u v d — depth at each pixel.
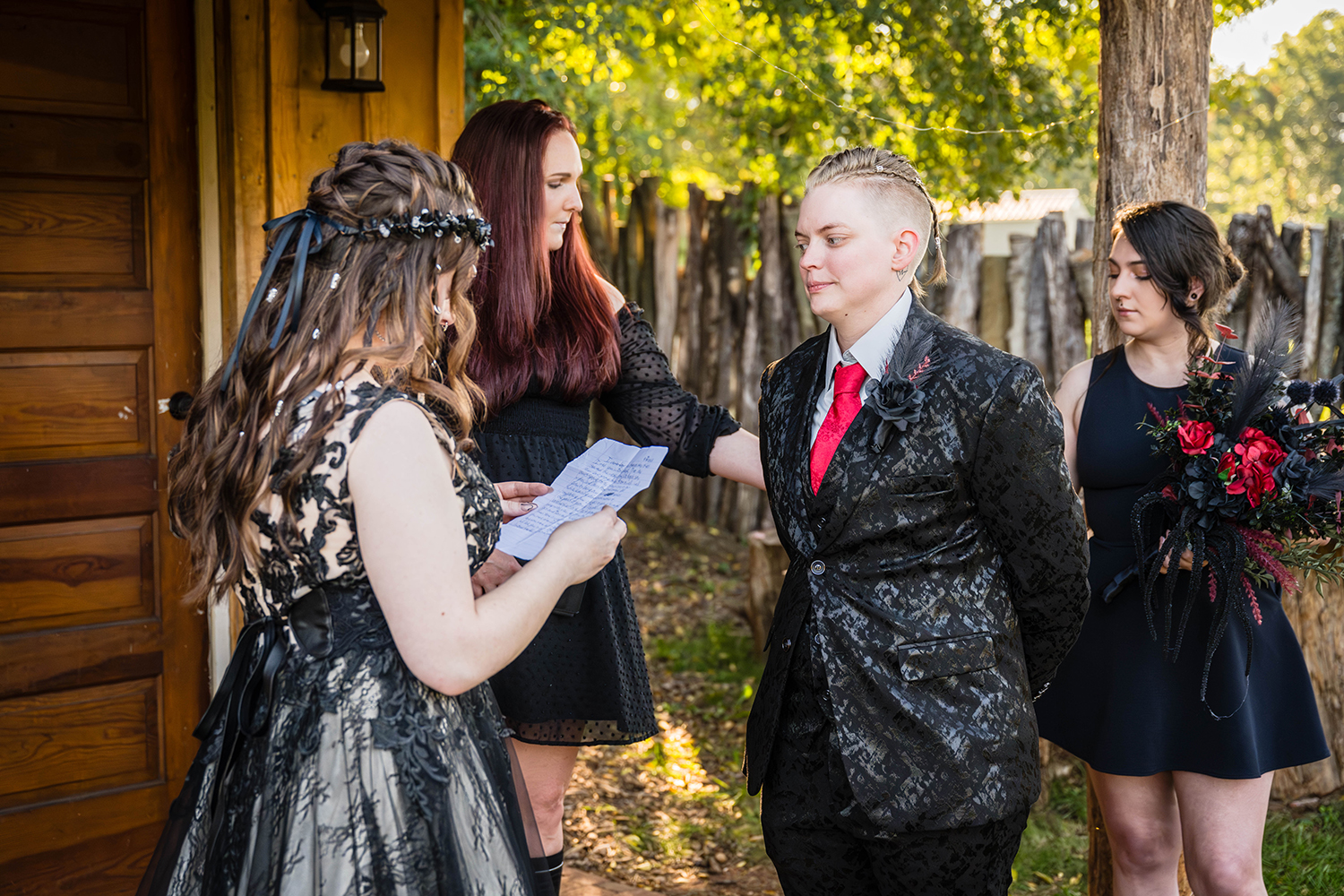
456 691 1.43
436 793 1.50
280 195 3.17
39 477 2.86
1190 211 2.38
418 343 1.53
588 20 6.50
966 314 6.45
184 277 3.07
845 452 1.79
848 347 1.87
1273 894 3.17
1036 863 3.47
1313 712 2.33
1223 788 2.24
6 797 2.86
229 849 1.52
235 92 3.05
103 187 2.94
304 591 1.51
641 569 6.99
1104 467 2.43
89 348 2.93
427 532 1.42
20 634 2.86
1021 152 5.90
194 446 1.55
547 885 1.84
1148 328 2.42
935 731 1.74
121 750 3.01
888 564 1.78
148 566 3.03
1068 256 6.20
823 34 5.90
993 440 1.74
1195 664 2.26
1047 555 1.79
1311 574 3.66
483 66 6.49
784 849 1.95
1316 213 29.36
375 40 3.19
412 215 1.52
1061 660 1.98
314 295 1.49
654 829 3.77
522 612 1.51
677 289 7.67
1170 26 2.74
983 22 5.55
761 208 7.08
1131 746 2.28
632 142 8.98
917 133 5.82
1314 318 5.60
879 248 1.79
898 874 1.81
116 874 3.01
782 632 1.90
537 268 2.38
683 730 4.71
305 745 1.48
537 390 2.43
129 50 2.95
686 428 2.63
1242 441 2.21
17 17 2.79
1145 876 2.37
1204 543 2.20
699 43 6.73
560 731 2.41
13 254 2.83
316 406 1.45
